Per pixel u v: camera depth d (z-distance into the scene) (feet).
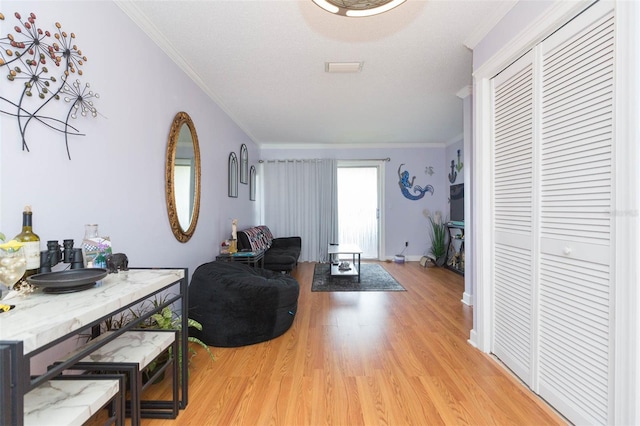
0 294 3.25
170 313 5.89
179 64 8.13
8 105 3.72
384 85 10.01
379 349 7.21
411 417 4.81
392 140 18.56
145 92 6.60
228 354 6.99
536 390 5.35
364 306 10.55
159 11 6.12
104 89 5.33
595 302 4.18
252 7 6.03
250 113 12.90
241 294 7.34
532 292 5.41
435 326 8.67
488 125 6.79
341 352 7.07
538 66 5.18
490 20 6.34
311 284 13.69
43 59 4.16
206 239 10.17
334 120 14.08
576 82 4.46
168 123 7.61
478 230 7.04
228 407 5.07
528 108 5.49
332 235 19.36
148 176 6.73
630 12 3.65
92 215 5.06
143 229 6.53
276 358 6.79
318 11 6.20
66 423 2.70
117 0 5.60
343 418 4.79
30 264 3.54
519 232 5.80
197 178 9.21
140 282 4.10
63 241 4.27
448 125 15.06
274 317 7.79
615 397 3.85
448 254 17.74
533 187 5.34
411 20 6.49
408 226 19.74
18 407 2.25
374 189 19.83
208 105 10.36
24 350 2.31
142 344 4.42
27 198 3.96
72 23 4.63
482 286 6.96
